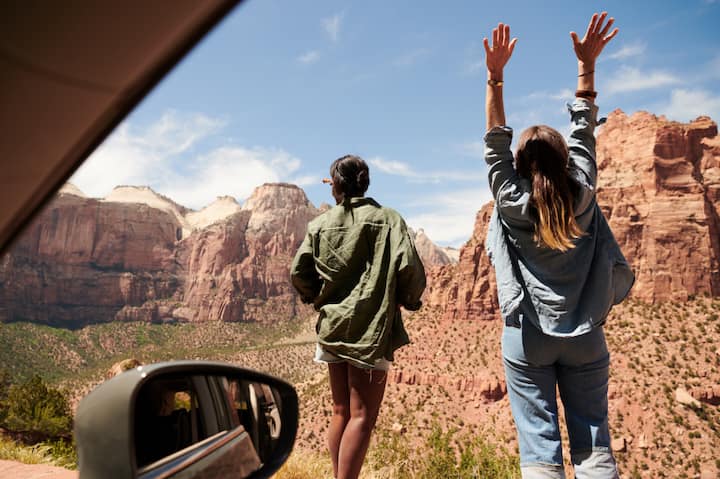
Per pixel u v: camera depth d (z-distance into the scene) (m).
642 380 76.44
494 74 3.61
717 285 104.56
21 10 0.76
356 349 3.38
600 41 3.54
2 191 0.95
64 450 9.44
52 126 0.90
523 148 3.33
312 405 79.81
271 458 1.82
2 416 16.50
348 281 3.54
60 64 0.83
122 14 0.79
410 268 3.46
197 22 0.84
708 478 62.62
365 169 3.83
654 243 111.50
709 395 71.06
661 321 90.56
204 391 1.49
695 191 114.81
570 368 3.40
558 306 3.25
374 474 7.06
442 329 107.88
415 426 80.88
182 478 1.28
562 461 3.35
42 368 169.88
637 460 67.06
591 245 3.31
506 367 3.50
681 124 124.88
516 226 3.35
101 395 1.12
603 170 128.25
